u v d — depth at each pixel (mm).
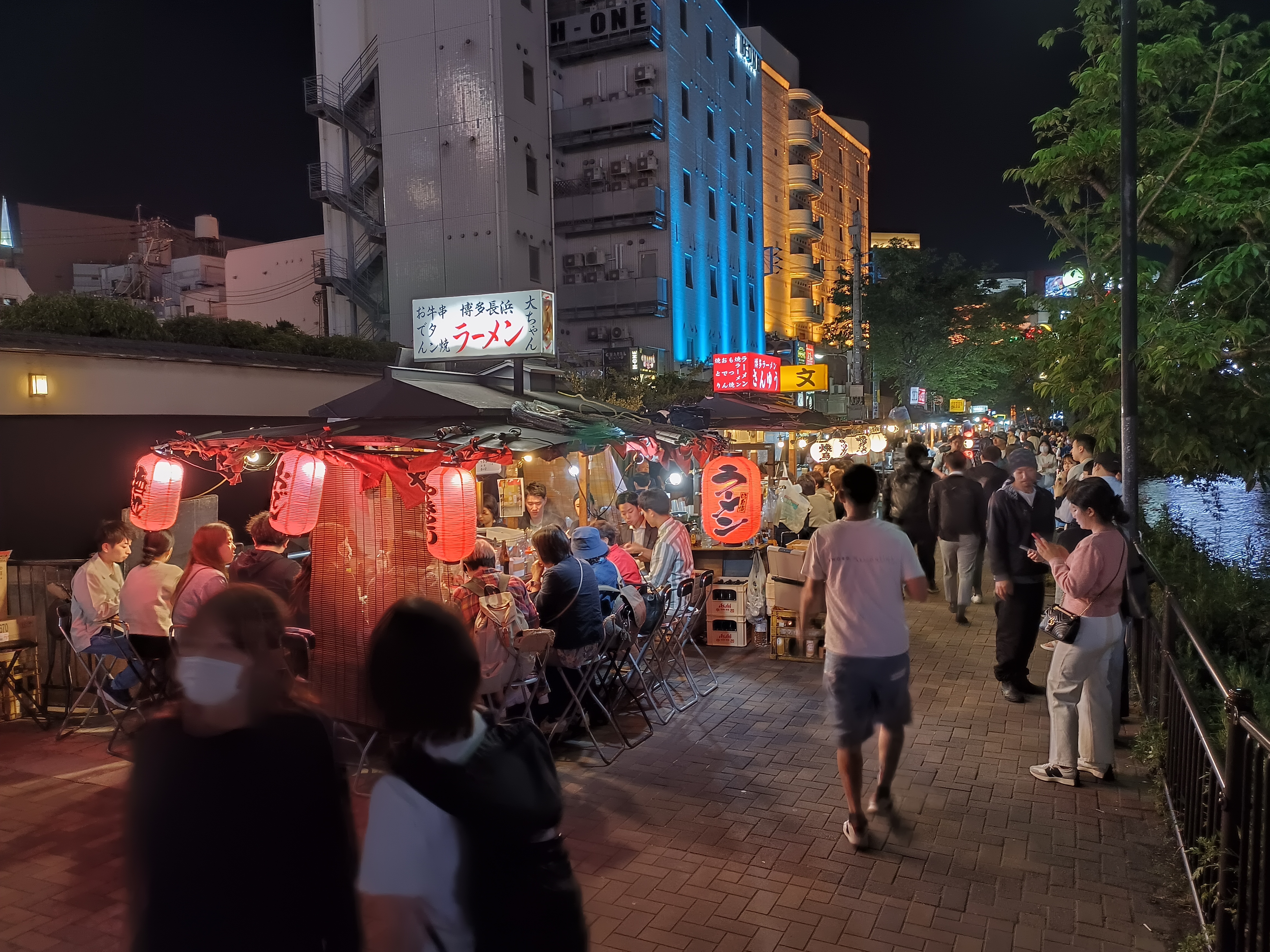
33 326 10234
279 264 34281
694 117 36969
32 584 7367
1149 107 9828
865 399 27672
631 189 34125
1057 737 5484
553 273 28984
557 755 6129
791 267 49219
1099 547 5285
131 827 2182
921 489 11633
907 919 3990
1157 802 5047
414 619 2031
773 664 8445
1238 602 9047
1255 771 3043
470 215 27016
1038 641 9148
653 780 5660
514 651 5680
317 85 29125
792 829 4926
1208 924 3607
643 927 3955
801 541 8867
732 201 41531
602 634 6312
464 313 9477
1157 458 9633
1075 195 10344
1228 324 8273
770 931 3906
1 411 8750
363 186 29500
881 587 4582
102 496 9477
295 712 2350
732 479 8852
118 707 6477
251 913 2135
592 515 10969
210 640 2240
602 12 33688
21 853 4758
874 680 4574
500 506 10953
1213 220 8844
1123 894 4176
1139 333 8648
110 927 4023
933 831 4859
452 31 26891
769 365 18859
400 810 1938
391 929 1905
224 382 11242
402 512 5871
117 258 43594
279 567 6469
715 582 9188
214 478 10586
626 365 31281
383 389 7254
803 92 49500
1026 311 11258
